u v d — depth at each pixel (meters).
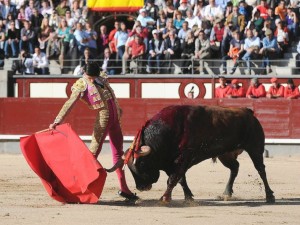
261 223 13.74
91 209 15.09
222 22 31.72
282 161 26.47
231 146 16.34
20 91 32.84
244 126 16.42
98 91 15.91
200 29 31.70
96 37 33.00
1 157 27.73
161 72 32.22
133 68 32.19
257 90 29.69
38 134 16.08
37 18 33.94
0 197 16.95
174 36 31.78
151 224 13.43
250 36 31.23
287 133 28.70
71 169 15.73
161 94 31.88
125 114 29.38
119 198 16.92
